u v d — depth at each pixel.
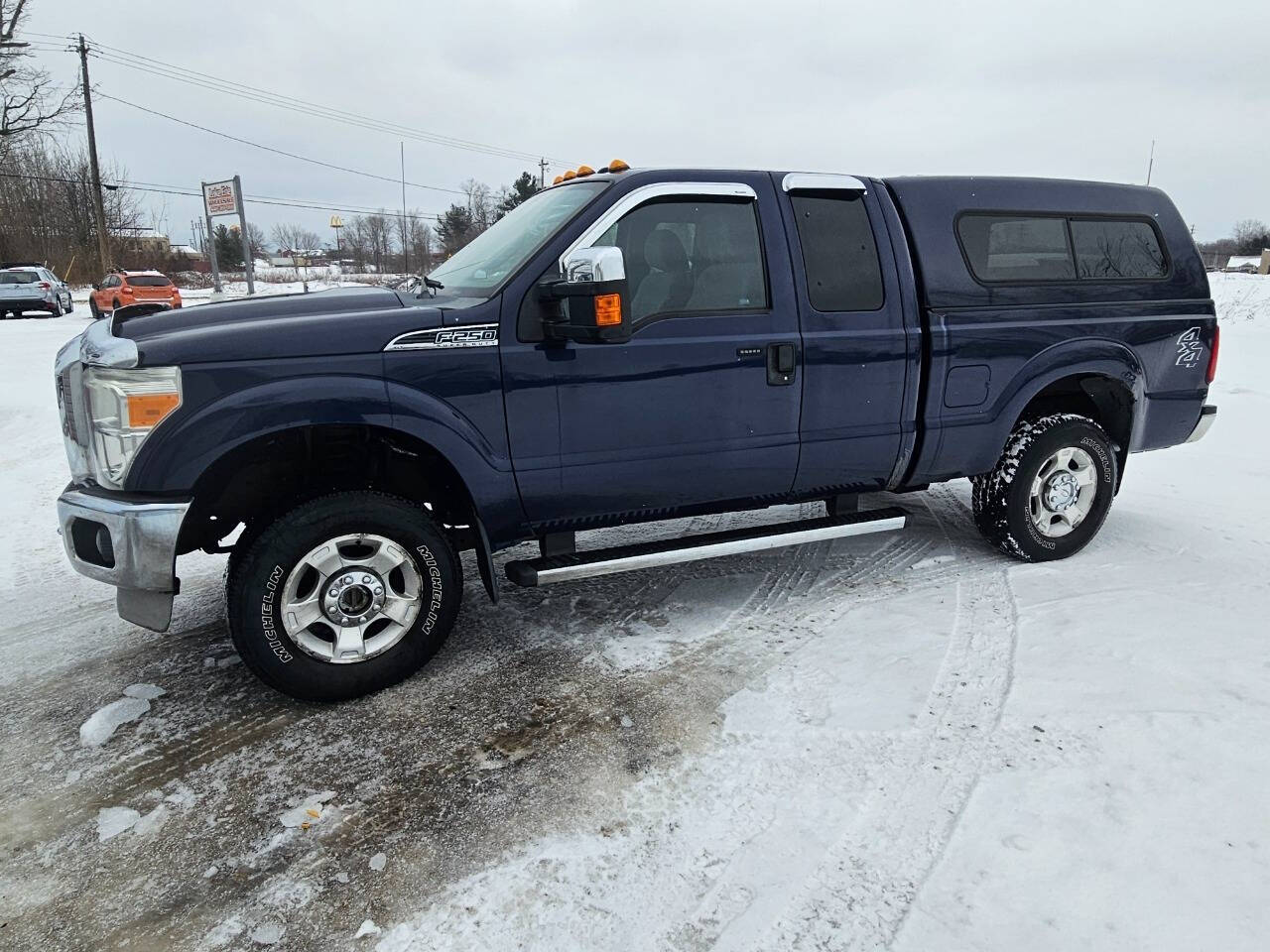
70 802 2.60
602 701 3.09
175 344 2.78
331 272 57.03
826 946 1.95
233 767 2.76
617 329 3.11
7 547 4.96
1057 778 2.52
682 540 3.65
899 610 3.80
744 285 3.54
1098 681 3.07
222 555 4.87
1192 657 3.23
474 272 3.55
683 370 3.39
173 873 2.28
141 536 2.76
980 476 4.30
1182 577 4.10
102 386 2.77
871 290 3.77
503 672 3.33
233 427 2.80
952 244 3.94
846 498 4.04
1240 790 2.44
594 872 2.23
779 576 4.28
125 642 3.72
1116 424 4.61
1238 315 19.25
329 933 2.06
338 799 2.58
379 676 3.15
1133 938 1.93
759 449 3.61
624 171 3.58
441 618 3.25
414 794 2.59
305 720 3.03
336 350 2.91
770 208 3.59
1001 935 1.95
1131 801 2.40
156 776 2.72
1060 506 4.31
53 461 6.93
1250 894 2.05
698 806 2.48
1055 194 4.25
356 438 3.23
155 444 2.77
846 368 3.71
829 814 2.41
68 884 2.25
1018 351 4.07
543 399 3.20
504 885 2.19
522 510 3.31
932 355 3.87
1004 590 4.00
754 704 3.03
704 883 2.17
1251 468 6.24
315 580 3.06
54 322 22.12
